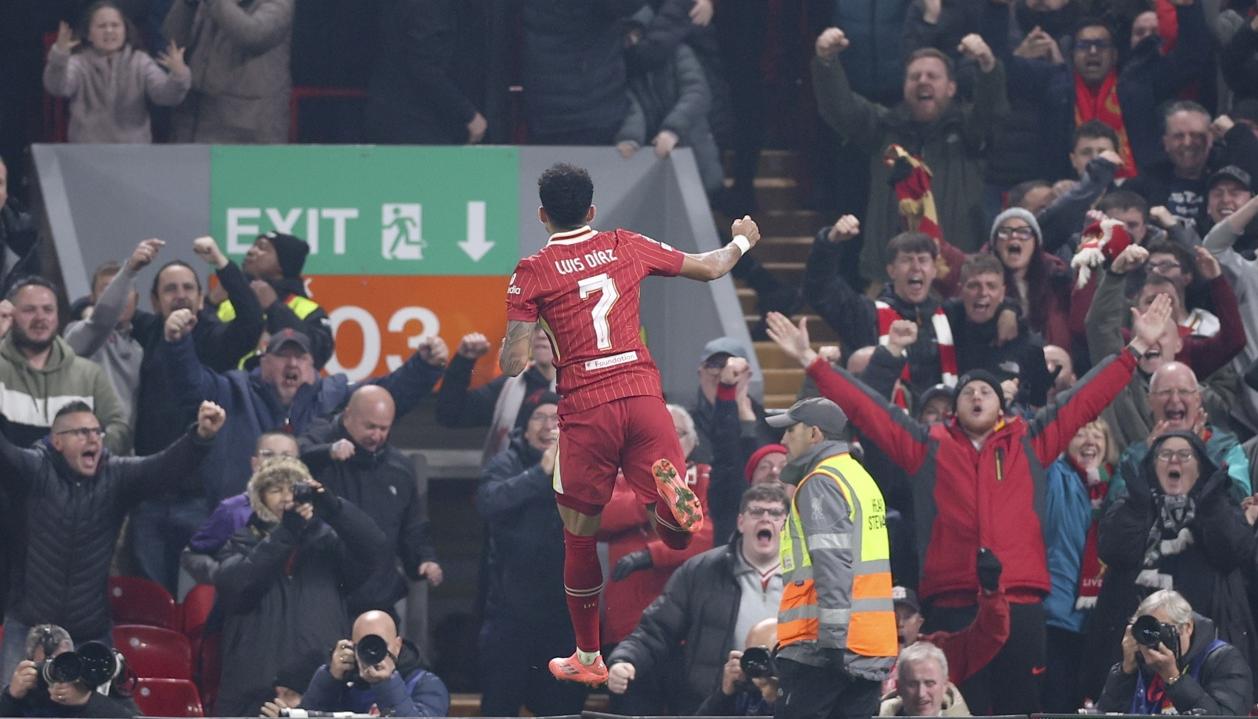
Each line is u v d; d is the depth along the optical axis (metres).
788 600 27.72
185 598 37.72
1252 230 42.72
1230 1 50.81
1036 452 34.16
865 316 41.62
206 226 47.16
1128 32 50.31
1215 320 39.91
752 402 40.34
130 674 31.72
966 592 33.72
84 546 34.88
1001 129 47.59
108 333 39.84
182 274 40.31
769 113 56.53
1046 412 34.38
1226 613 33.09
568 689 38.03
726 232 53.56
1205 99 50.41
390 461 37.88
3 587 36.59
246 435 39.44
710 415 39.53
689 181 46.91
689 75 48.53
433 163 47.12
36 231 44.94
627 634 37.03
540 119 47.28
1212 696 30.42
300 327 42.38
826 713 27.55
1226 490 32.94
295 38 55.00
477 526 48.50
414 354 41.16
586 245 23.89
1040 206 44.56
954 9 49.12
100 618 35.22
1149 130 47.97
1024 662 33.34
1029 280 41.28
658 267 24.14
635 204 47.47
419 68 47.06
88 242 47.00
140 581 37.44
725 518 37.47
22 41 52.78
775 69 56.19
